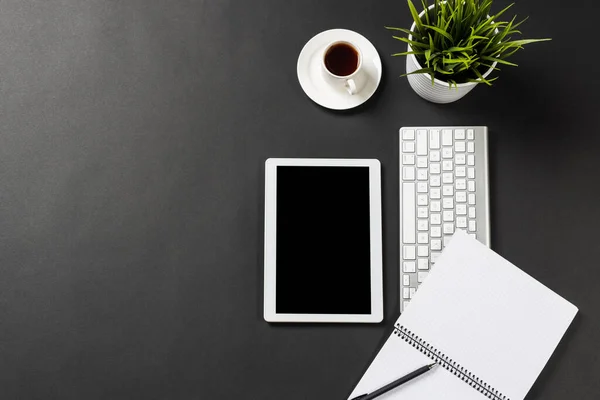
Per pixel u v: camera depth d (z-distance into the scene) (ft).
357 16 3.23
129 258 3.20
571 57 3.20
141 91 3.25
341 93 3.18
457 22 2.74
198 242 3.20
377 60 3.18
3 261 3.20
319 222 3.10
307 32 3.24
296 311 3.08
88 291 3.18
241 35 3.24
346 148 3.20
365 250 3.10
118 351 3.16
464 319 3.05
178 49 3.25
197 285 3.18
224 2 3.25
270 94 3.23
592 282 3.14
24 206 3.22
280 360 3.14
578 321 3.12
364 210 3.11
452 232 3.10
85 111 3.24
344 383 3.13
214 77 3.24
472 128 3.11
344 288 3.09
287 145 3.21
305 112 3.22
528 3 3.21
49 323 3.17
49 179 3.22
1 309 3.18
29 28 3.26
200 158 3.22
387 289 3.14
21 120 3.24
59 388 3.15
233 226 3.20
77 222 3.21
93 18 3.26
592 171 3.18
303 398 3.13
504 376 3.04
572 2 3.20
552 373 3.10
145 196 3.22
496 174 3.19
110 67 3.25
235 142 3.22
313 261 3.09
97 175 3.22
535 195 3.18
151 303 3.18
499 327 3.04
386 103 3.21
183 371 3.15
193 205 3.21
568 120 3.20
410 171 3.11
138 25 3.26
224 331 3.16
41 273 3.19
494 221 3.18
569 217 3.17
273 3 3.24
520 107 3.20
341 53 3.04
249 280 3.18
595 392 3.09
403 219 3.10
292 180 3.11
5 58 3.26
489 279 3.05
